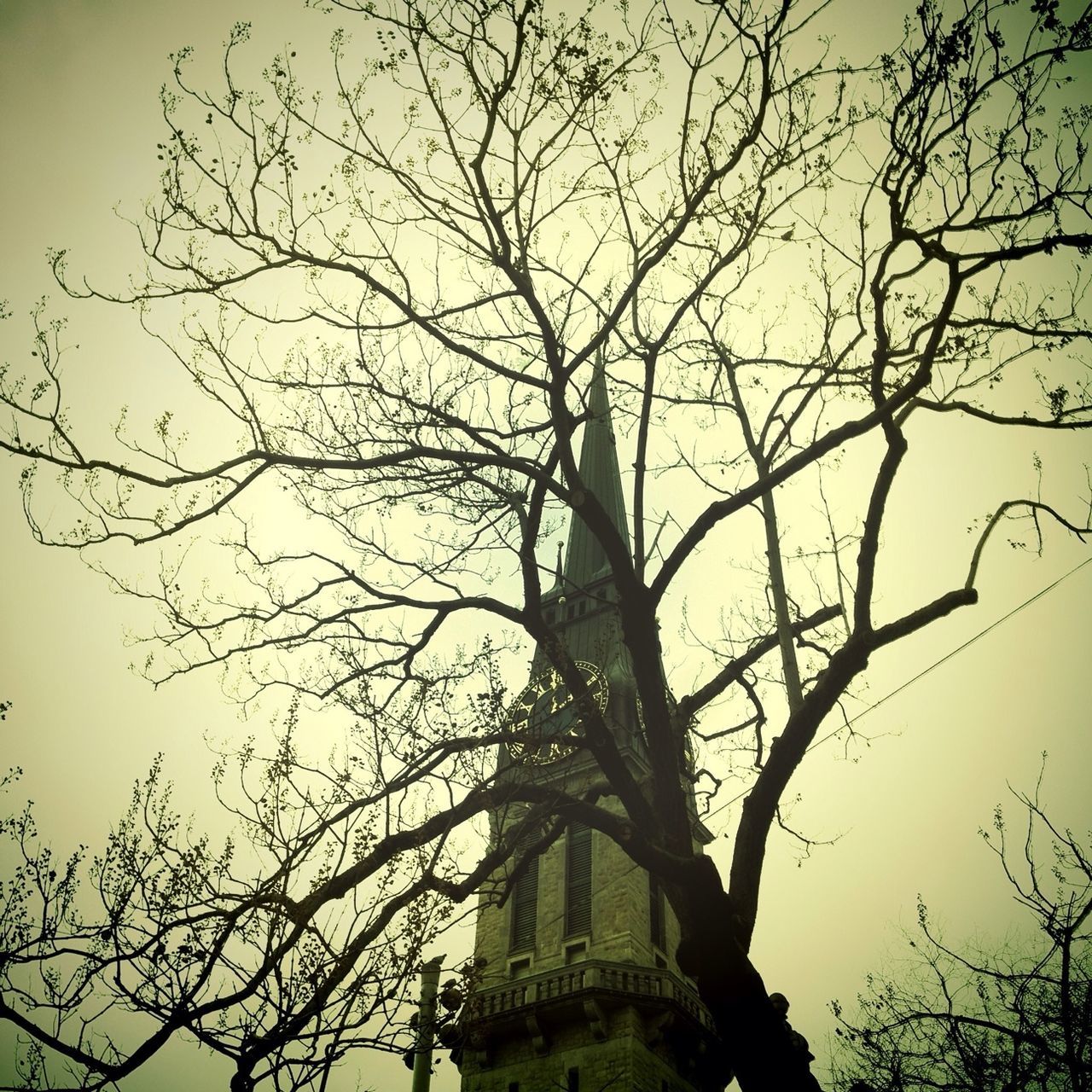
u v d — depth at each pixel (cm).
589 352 1148
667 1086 4650
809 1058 1053
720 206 1187
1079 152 1034
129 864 1185
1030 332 1066
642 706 1131
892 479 1096
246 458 1209
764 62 1073
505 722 1265
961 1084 1448
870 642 1064
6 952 1018
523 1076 4756
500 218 1172
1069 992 1373
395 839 1146
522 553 1212
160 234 1217
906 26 1031
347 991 1174
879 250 1181
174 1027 982
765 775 1087
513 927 5572
